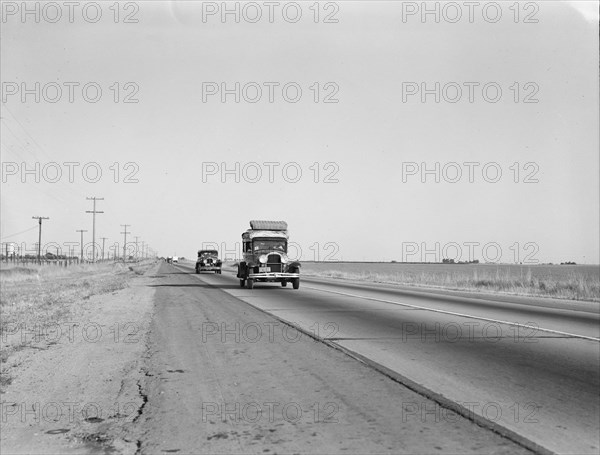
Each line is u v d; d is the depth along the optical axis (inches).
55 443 205.5
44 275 2140.7
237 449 193.3
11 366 346.3
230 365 334.6
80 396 272.1
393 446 194.2
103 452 195.3
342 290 1116.5
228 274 2234.3
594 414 232.5
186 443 200.7
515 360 346.3
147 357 367.6
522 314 630.5
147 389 281.1
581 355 363.9
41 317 624.4
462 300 854.5
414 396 259.9
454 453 187.6
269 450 191.8
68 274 2388.0
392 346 399.9
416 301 824.9
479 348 390.9
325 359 349.1
